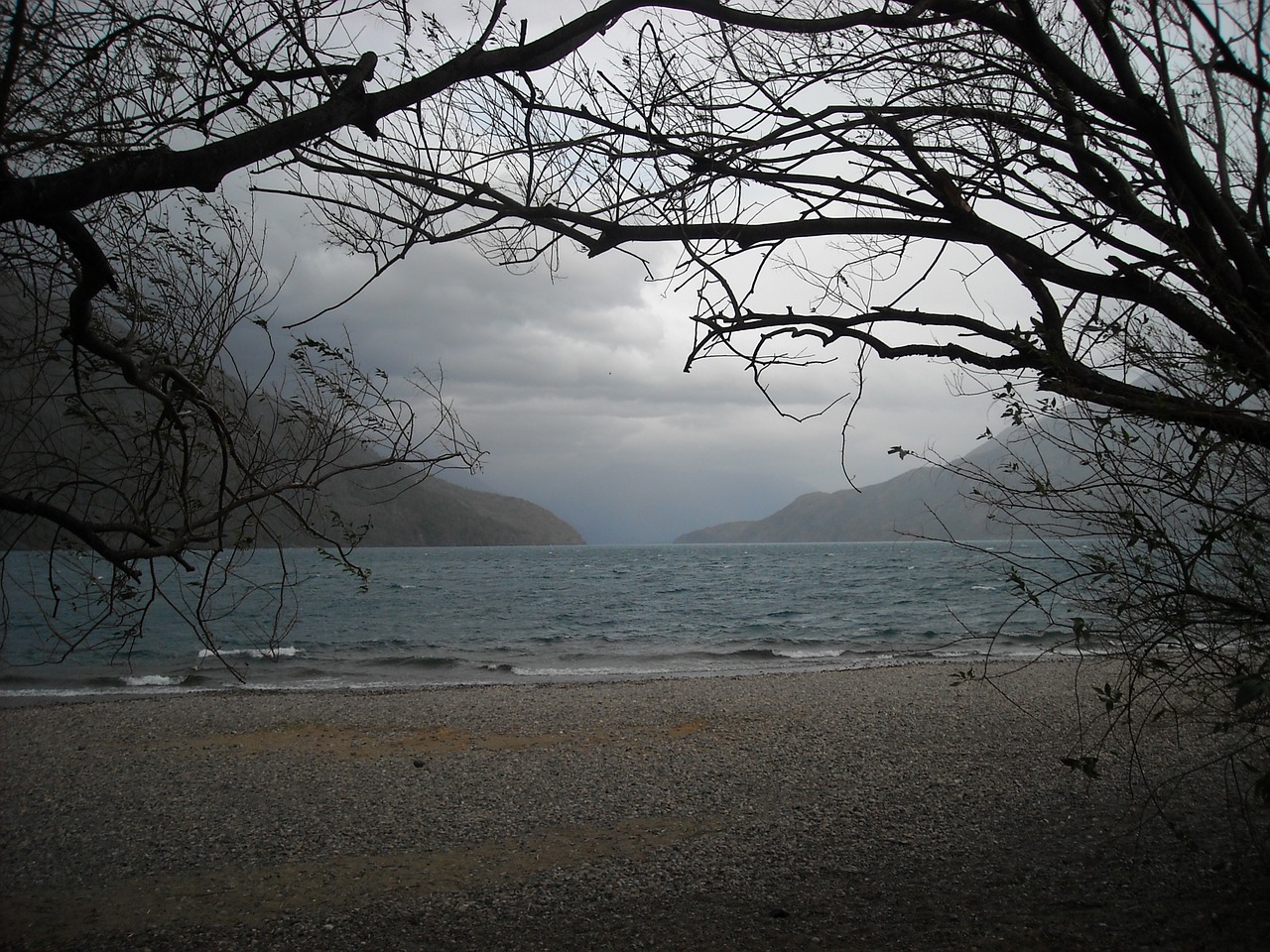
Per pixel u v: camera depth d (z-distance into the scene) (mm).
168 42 3645
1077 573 3928
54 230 3502
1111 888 5574
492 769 10500
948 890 5828
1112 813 7332
